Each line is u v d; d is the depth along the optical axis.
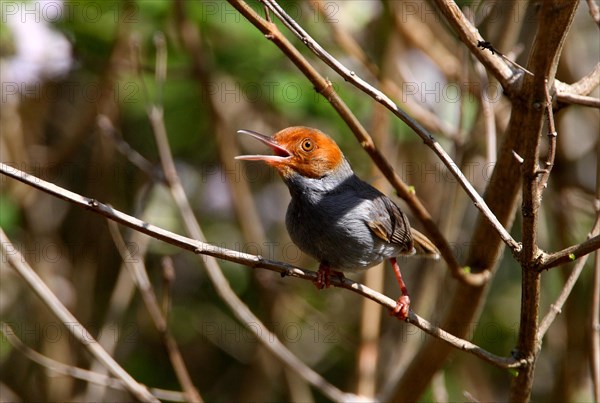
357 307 14.41
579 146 14.00
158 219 13.78
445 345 9.44
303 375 10.52
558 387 12.86
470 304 9.30
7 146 13.26
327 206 8.88
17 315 13.60
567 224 12.68
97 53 13.42
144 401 9.52
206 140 14.64
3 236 9.31
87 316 13.60
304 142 9.03
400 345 12.12
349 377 13.74
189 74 13.43
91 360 13.09
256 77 13.16
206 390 14.45
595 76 8.07
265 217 15.02
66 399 13.18
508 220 8.87
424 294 11.95
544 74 5.84
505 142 8.39
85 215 14.16
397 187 8.45
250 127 14.73
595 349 9.00
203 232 14.35
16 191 13.31
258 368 13.82
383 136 11.67
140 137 14.29
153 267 14.62
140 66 11.73
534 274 6.58
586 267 12.75
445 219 11.21
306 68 7.74
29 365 13.62
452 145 13.18
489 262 9.17
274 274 13.47
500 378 14.48
